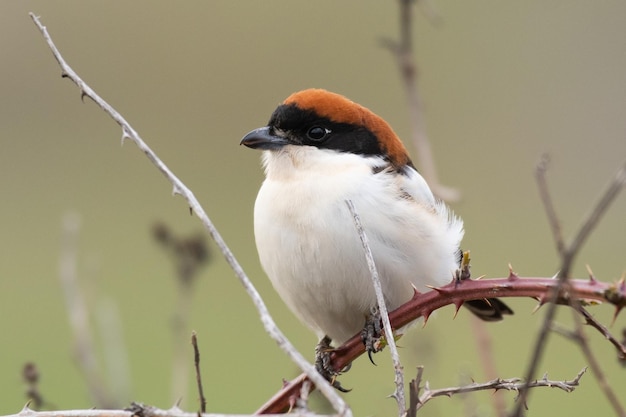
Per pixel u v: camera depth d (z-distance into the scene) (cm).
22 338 1221
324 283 693
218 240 497
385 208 682
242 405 1055
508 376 1086
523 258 1415
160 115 1695
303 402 462
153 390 1080
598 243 1455
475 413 538
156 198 1571
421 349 716
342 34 1722
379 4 1719
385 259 677
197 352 486
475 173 1572
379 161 723
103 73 1727
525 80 1633
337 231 680
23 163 1644
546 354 1128
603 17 1683
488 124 1627
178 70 1741
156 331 1224
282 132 736
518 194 1539
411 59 820
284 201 703
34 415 524
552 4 1694
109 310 706
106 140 1680
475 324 726
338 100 737
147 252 1434
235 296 1347
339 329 738
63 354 1175
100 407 665
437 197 768
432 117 1628
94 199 1568
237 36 1770
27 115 1691
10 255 1467
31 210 1561
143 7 1786
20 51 1719
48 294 1371
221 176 1611
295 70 1716
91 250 1441
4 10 1736
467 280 566
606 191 411
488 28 1684
